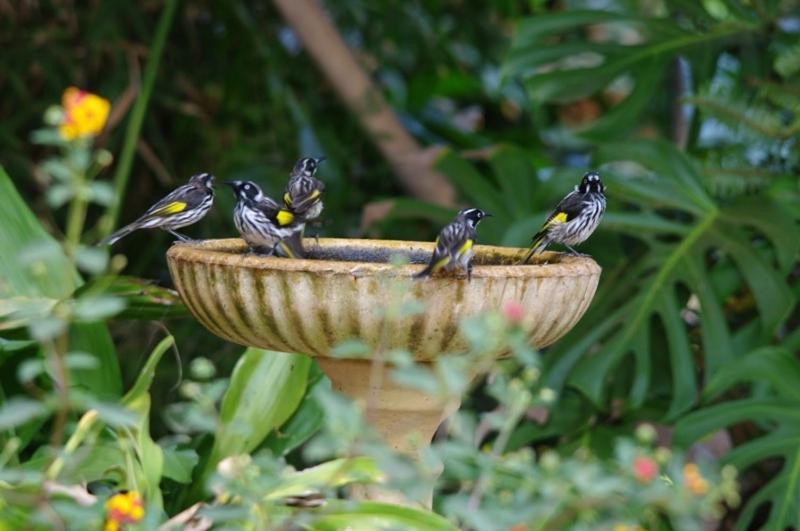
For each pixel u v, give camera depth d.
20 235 8.91
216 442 8.61
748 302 11.84
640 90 11.57
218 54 15.09
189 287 7.07
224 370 13.63
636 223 10.68
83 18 14.40
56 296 8.76
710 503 5.96
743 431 12.17
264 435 8.68
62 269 8.84
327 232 14.66
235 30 15.05
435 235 14.31
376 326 6.61
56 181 14.18
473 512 5.48
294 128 14.87
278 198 14.40
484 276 6.56
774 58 11.86
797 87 11.09
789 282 11.77
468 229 6.62
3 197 9.01
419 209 11.52
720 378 9.97
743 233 10.55
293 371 8.74
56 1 14.31
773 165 11.48
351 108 14.40
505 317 6.12
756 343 10.66
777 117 11.24
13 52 14.14
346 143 15.34
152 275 15.16
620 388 10.99
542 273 6.74
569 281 6.93
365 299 6.52
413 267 6.59
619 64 11.61
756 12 11.91
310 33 14.22
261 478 5.90
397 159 14.48
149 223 8.67
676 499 5.87
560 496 5.80
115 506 5.62
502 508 5.74
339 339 6.75
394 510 6.80
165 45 14.82
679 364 10.18
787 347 10.51
